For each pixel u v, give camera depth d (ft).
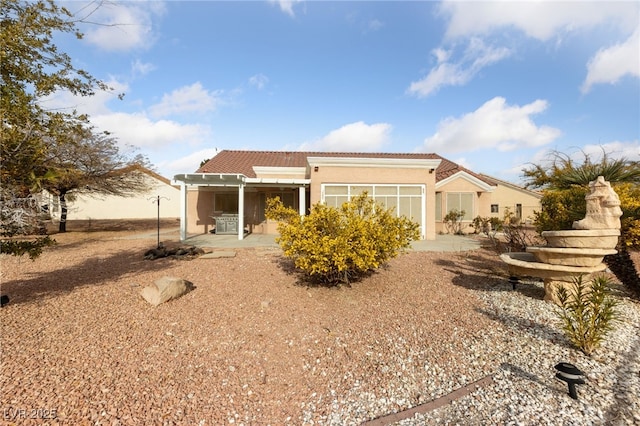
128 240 46.26
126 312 16.93
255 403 9.99
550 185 24.85
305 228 20.86
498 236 48.85
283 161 66.49
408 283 23.45
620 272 19.54
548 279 18.48
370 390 10.69
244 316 16.96
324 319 16.71
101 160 52.44
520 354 12.56
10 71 15.55
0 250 15.78
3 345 12.69
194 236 52.31
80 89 17.61
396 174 46.62
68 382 10.39
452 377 11.27
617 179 19.81
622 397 9.68
